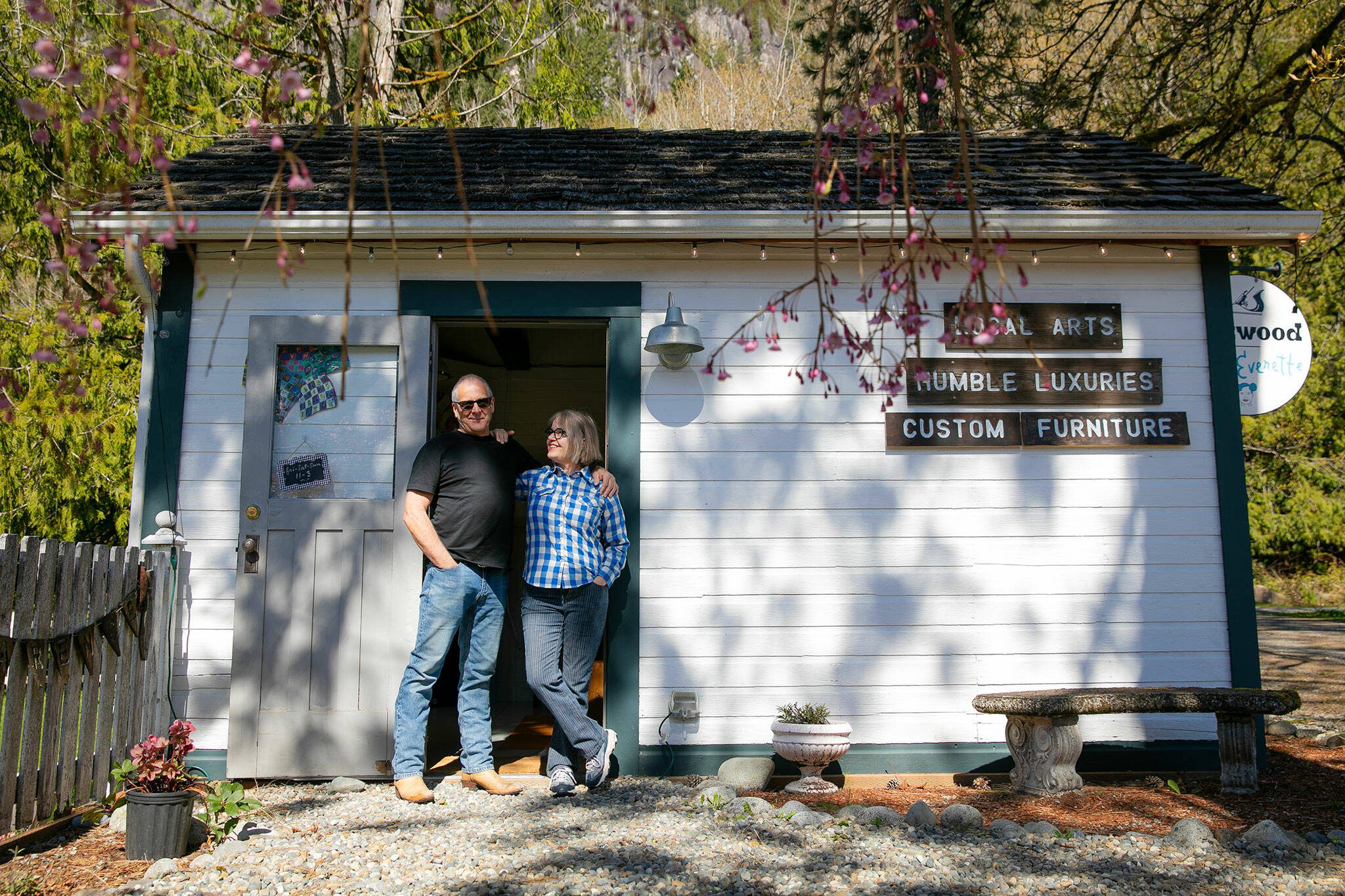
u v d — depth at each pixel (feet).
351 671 16.58
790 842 12.62
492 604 15.93
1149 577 17.88
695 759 17.15
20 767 12.50
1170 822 13.93
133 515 17.40
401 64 37.86
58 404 12.48
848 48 35.24
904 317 9.33
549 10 39.99
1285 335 19.30
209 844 12.75
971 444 17.97
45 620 12.84
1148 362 18.31
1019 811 14.57
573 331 27.07
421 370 17.49
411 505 15.35
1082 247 18.42
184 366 17.74
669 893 10.81
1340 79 31.32
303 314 17.94
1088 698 14.93
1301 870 11.60
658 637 17.47
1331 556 63.21
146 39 9.45
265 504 16.89
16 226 35.78
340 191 18.38
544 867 11.61
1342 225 34.96
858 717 17.46
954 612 17.72
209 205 17.51
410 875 11.43
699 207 17.80
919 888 10.98
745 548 17.74
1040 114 36.73
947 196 18.13
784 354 18.22
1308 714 23.85
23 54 33.42
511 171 19.99
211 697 17.06
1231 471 18.10
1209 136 32.55
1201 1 32.65
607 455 17.88
